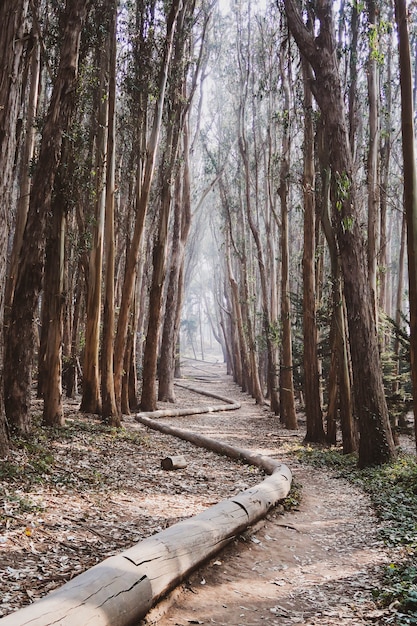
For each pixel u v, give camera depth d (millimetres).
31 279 10281
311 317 16609
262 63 26797
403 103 8727
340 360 14211
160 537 4984
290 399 20000
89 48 14461
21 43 7836
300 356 22094
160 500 7988
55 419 12594
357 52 15328
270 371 25062
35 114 15781
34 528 5691
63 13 13289
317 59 12500
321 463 12836
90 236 15547
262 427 20219
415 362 8852
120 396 17859
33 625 3061
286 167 19750
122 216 23219
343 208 12273
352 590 5098
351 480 10789
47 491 7199
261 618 4453
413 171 8688
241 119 27250
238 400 31047
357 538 6871
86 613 3385
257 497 7328
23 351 10312
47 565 4785
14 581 4348
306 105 16672
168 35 16562
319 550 6461
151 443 13656
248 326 29578
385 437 11719
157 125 16625
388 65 18547
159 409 22484
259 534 6895
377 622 4277
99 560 5082
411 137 8711
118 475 9227
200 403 27359
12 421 10172
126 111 19406
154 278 20875
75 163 12906
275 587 5207
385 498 8688
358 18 14969
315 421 16297
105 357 15328
